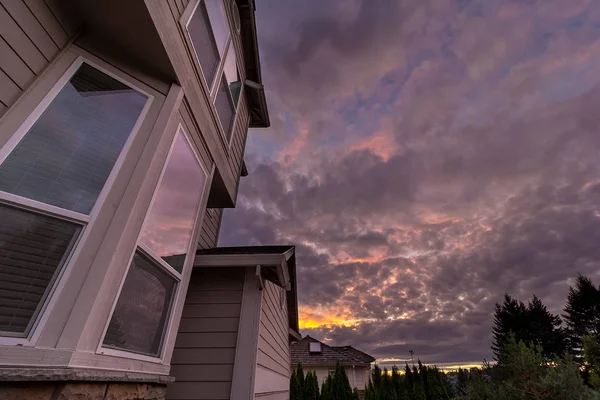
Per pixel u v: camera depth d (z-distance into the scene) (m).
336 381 15.27
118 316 1.98
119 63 2.43
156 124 2.46
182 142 2.98
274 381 5.84
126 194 2.09
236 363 3.69
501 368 5.16
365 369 18.48
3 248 1.47
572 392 4.03
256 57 6.63
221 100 4.83
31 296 1.50
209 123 3.75
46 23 1.96
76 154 1.93
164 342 2.57
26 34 1.82
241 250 4.86
